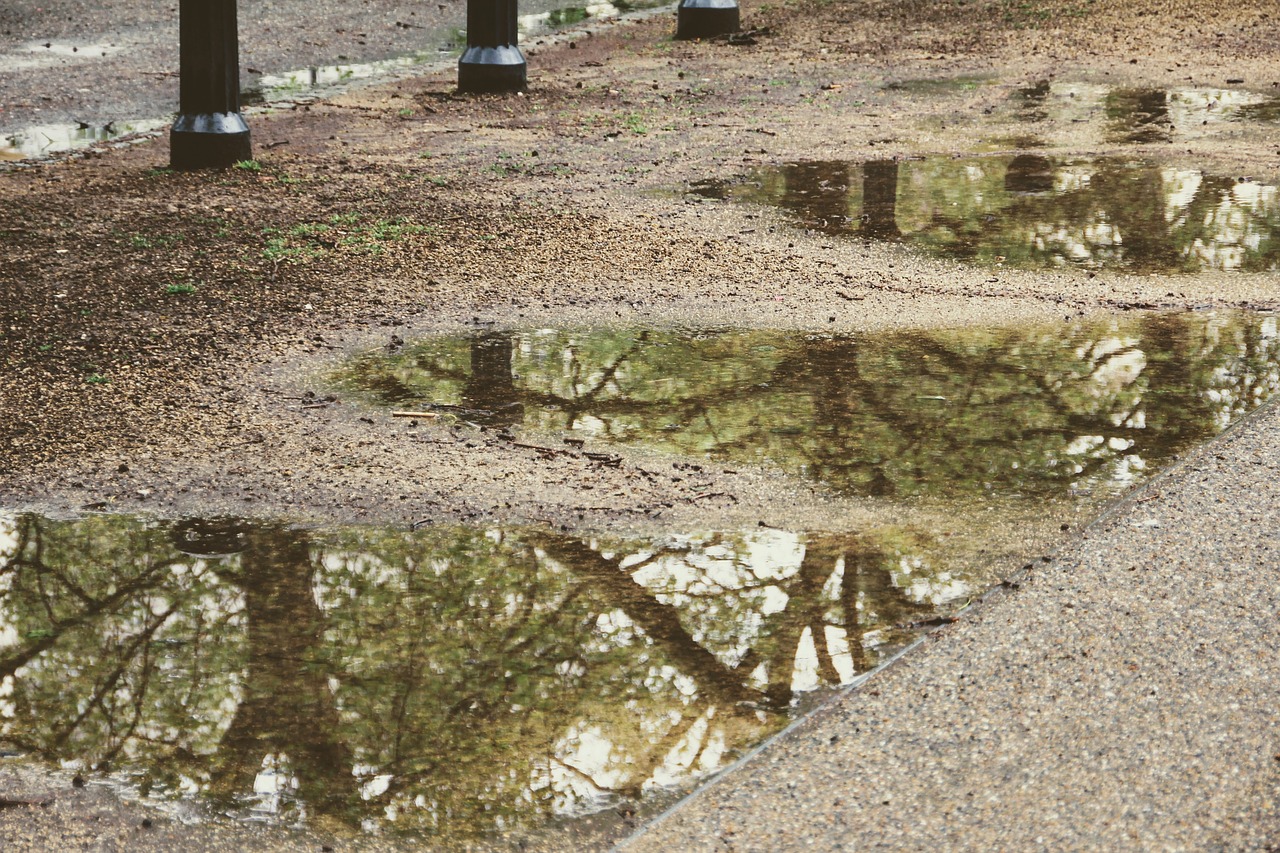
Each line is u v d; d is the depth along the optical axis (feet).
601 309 25.17
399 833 11.53
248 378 21.70
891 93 46.93
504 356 22.77
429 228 30.35
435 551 16.16
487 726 12.90
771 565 15.81
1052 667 12.99
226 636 14.43
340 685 13.56
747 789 11.56
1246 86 46.70
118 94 44.91
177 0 60.03
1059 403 20.59
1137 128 40.63
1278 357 22.35
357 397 20.97
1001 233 30.04
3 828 11.60
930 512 17.10
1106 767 11.48
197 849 11.39
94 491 17.74
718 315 24.85
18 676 13.76
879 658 13.88
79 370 21.93
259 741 12.74
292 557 16.06
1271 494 16.48
